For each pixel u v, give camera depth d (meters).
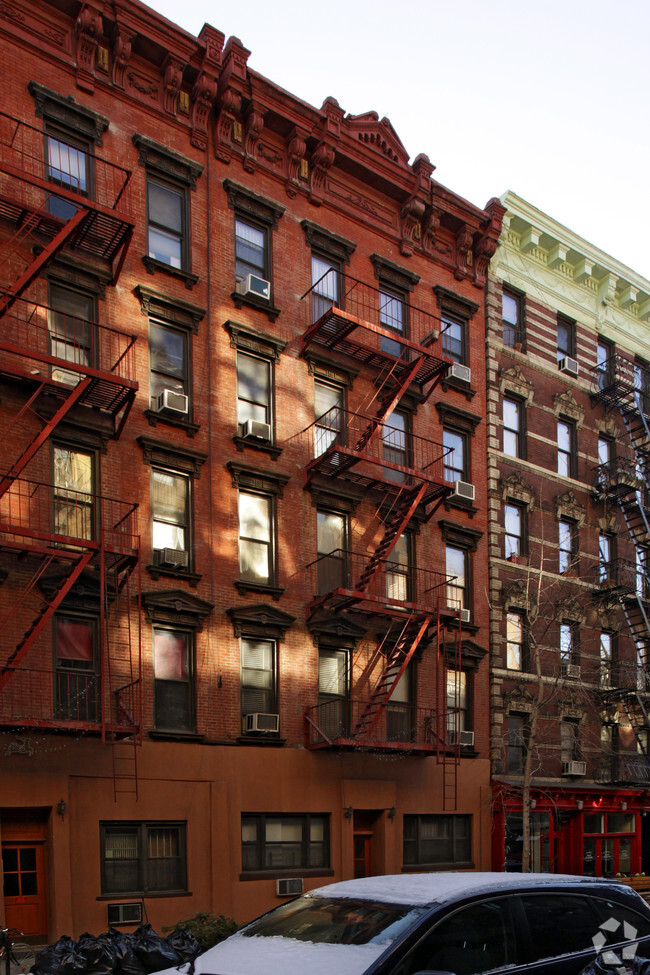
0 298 18.33
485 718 26.36
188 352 21.78
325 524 23.92
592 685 29.61
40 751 17.75
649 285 35.00
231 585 21.42
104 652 18.08
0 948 13.13
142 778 19.09
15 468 17.05
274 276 23.92
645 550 33.09
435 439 26.92
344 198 26.12
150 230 21.84
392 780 23.48
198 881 19.50
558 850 27.33
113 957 11.01
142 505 20.22
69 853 17.75
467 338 28.75
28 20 20.52
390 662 23.45
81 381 17.98
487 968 5.98
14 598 17.91
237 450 22.22
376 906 6.25
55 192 18.00
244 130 23.91
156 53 22.20
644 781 29.25
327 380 24.62
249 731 20.81
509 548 28.75
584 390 32.56
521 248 31.05
